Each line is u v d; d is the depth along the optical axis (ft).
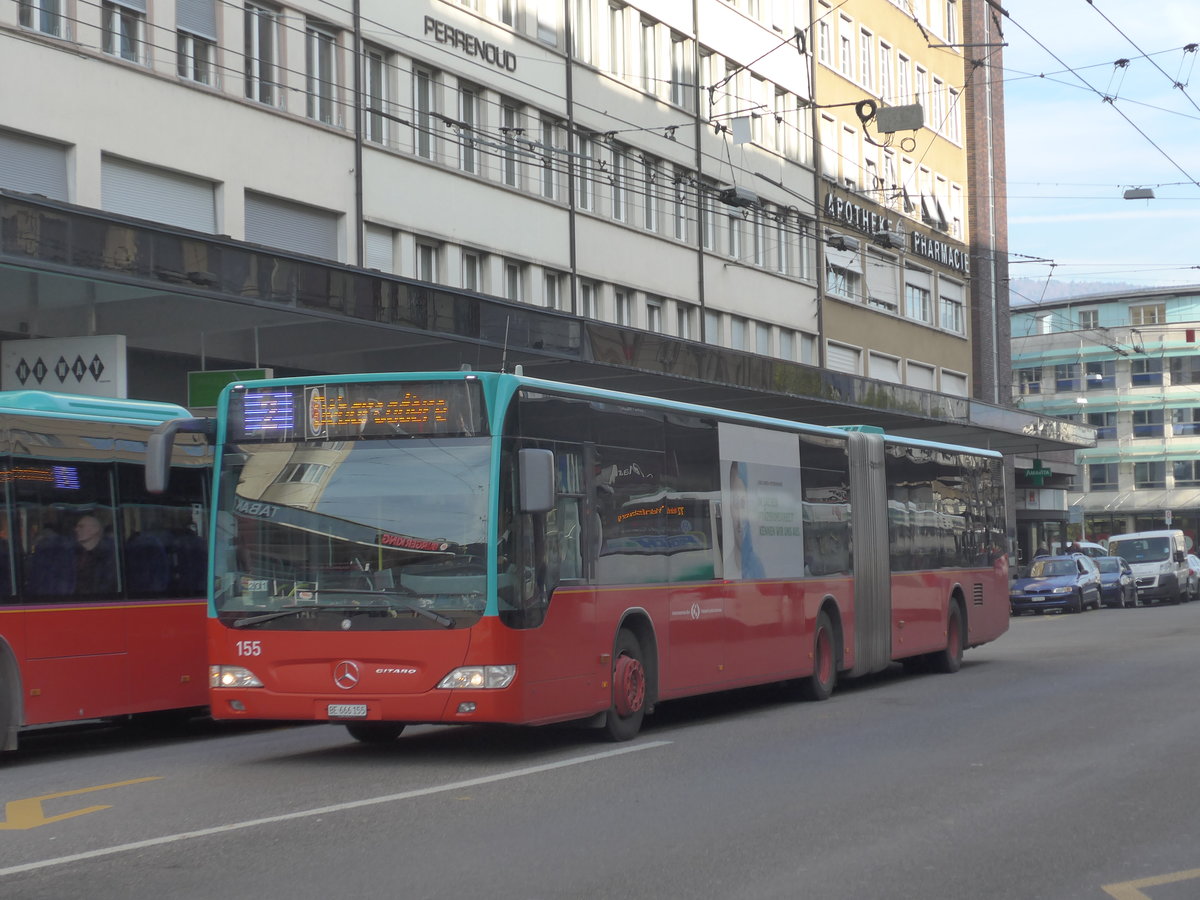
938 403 139.54
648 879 24.85
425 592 38.37
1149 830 29.43
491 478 38.58
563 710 40.78
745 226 146.20
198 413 70.08
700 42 138.62
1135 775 36.37
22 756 46.24
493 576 38.14
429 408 39.19
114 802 33.53
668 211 132.87
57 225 61.05
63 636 44.11
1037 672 69.10
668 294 131.23
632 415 45.96
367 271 77.05
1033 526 223.30
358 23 94.99
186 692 48.60
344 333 80.38
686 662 48.16
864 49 174.19
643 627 45.88
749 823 30.07
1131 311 307.99
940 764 38.42
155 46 81.25
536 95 113.19
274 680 38.99
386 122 98.73
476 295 84.64
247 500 39.83
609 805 32.27
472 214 105.50
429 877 24.97
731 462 52.54
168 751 46.03
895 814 31.12
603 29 124.16
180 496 49.42
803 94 157.38
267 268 71.15
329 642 38.60
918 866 25.99
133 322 74.90
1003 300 206.18
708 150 139.64
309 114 92.22
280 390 40.09
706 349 106.73
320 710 38.60
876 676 71.72
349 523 39.09
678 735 46.11
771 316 149.38
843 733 45.91
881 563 65.05
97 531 45.83
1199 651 80.89
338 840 28.25
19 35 73.31
